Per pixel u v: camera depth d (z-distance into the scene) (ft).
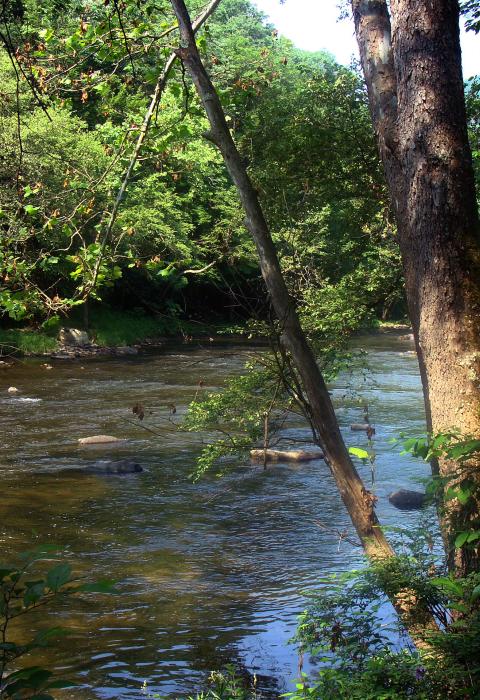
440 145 17.51
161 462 45.88
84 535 32.86
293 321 20.84
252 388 28.19
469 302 17.22
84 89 26.37
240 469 44.45
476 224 17.71
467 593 13.33
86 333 105.40
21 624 23.99
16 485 40.45
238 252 24.13
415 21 17.75
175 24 26.25
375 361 92.73
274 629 24.02
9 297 21.91
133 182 97.60
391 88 19.12
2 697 5.94
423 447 14.49
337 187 34.68
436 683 12.17
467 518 15.67
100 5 25.96
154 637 23.36
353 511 19.84
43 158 74.38
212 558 30.48
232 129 33.32
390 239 34.14
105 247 23.61
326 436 20.44
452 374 16.99
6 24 22.81
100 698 19.40
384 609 22.17
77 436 52.44
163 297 126.00
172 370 86.38
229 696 18.74
